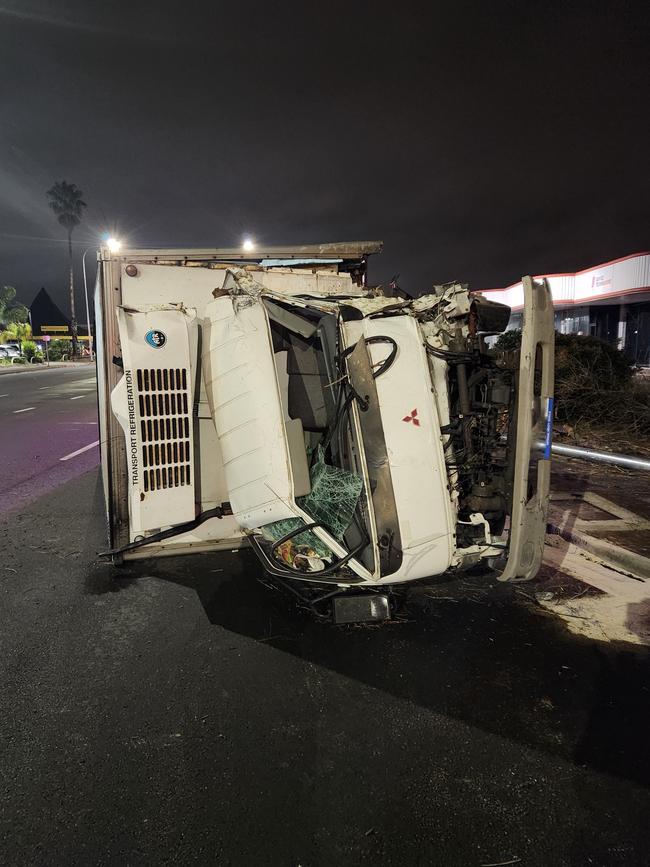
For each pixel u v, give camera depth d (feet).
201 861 5.82
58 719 8.01
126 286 12.46
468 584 12.81
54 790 6.72
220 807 6.52
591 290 81.56
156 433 11.49
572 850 6.03
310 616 11.23
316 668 9.41
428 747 7.57
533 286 9.23
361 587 10.47
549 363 9.82
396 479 9.57
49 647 9.98
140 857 5.85
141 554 13.52
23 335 183.52
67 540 15.67
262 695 8.64
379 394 9.75
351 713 8.25
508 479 10.05
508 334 22.93
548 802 6.66
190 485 11.93
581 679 9.17
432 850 6.01
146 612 11.35
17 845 5.97
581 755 7.45
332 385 10.41
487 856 5.95
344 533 10.24
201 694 8.64
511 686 8.96
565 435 29.94
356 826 6.29
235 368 10.80
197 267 12.95
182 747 7.48
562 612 11.48
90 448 30.22
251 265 14.30
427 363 10.05
